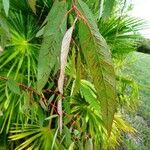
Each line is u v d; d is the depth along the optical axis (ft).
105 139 8.04
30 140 7.09
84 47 1.59
